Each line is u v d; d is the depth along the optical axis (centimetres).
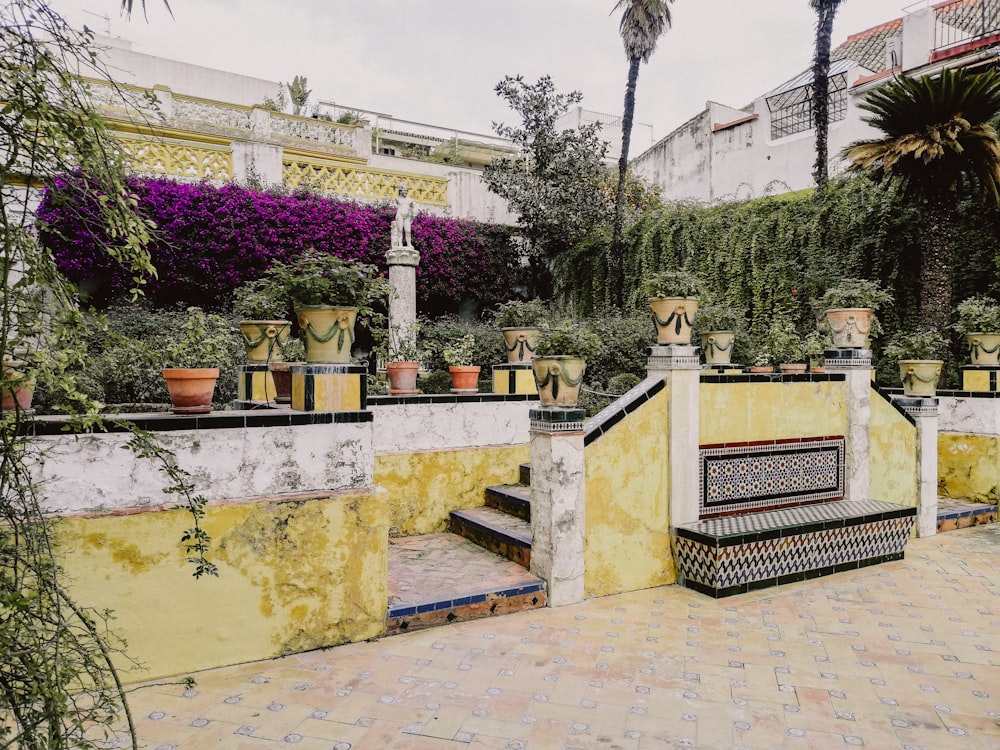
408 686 330
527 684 334
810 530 501
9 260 173
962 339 913
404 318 1002
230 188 1103
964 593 477
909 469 634
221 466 348
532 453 461
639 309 1252
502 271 1427
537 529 456
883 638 397
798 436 559
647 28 1265
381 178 1332
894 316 958
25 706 171
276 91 1873
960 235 947
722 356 741
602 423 464
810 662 363
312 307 388
